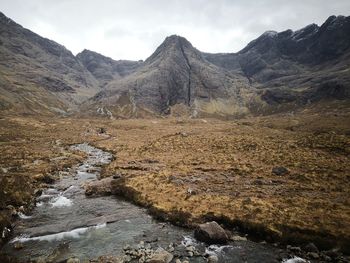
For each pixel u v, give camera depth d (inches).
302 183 1483.8
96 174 1904.5
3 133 3998.5
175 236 969.5
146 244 906.7
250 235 977.5
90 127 5782.5
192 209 1142.3
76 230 1010.7
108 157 2647.6
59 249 871.7
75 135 4493.1
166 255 816.3
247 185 1465.3
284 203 1174.3
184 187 1418.6
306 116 6555.1
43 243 910.4
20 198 1225.4
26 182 1441.9
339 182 1461.6
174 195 1307.8
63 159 2338.8
